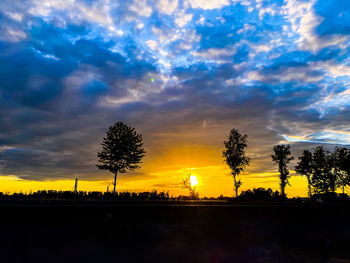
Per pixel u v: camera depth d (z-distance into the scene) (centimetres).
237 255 485
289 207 727
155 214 607
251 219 671
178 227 583
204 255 471
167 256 454
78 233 505
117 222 561
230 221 646
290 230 641
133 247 479
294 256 493
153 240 514
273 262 463
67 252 441
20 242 458
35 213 538
